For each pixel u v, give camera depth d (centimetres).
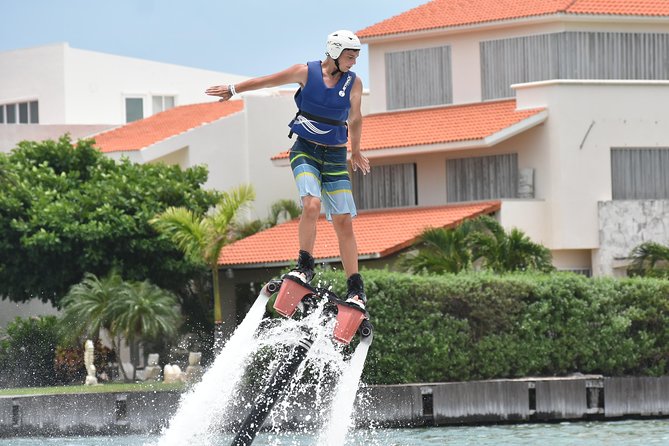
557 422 5566
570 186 7206
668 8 7744
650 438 4794
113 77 10569
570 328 5741
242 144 8356
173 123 8781
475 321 5631
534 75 7650
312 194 2089
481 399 5494
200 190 7425
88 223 6894
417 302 5531
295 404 5150
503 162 7431
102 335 6988
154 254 7069
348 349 3831
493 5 8000
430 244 6494
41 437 5188
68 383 6550
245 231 7894
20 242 6906
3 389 5841
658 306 5853
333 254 6875
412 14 8275
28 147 7444
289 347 2223
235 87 2097
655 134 7356
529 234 7212
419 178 7694
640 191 7344
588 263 7312
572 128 7244
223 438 4769
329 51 2089
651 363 5897
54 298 7094
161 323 6506
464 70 7869
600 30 7638
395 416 5384
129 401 5291
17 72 10606
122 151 8019
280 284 2153
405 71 8069
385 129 7819
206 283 7444
